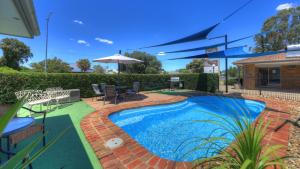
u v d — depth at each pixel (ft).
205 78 53.11
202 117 25.40
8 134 8.30
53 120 19.31
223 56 37.55
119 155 10.74
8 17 11.12
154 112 28.89
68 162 10.18
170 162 9.82
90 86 37.11
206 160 6.48
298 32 86.84
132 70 115.03
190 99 37.22
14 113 3.44
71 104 29.12
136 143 12.61
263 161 5.37
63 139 13.60
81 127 16.38
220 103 34.30
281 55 54.44
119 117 24.90
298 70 53.72
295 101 29.94
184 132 19.19
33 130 10.55
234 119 7.89
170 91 48.91
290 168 8.76
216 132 18.60
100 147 11.87
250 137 5.60
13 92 28.25
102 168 9.49
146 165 9.56
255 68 59.93
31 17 10.46
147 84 49.65
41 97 25.29
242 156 5.57
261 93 41.60
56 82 32.60
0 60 110.32
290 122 16.48
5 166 3.29
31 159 3.69
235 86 64.13
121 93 33.35
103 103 29.66
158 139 17.35
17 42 116.16
